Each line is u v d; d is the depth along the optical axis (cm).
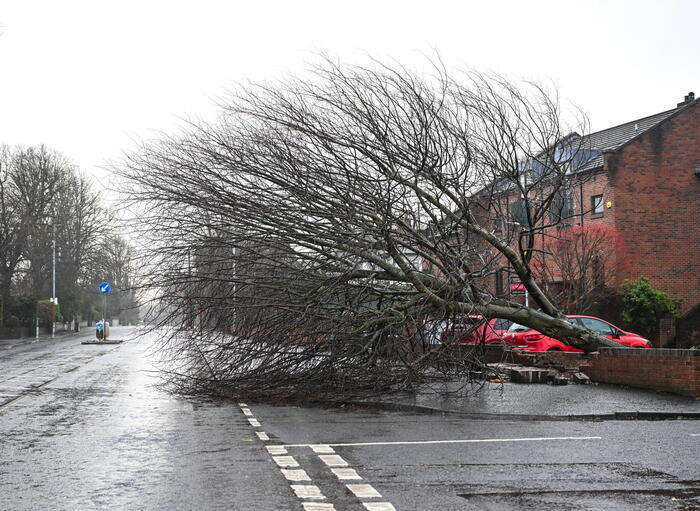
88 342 4522
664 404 1331
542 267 2884
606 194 3288
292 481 730
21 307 6359
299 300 1539
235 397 1502
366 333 1549
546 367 1792
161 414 1276
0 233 5809
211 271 1616
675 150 3334
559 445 948
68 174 6350
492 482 725
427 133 1552
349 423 1165
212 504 640
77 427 1117
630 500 655
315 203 1556
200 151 1593
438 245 1648
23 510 624
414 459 848
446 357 1548
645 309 3108
